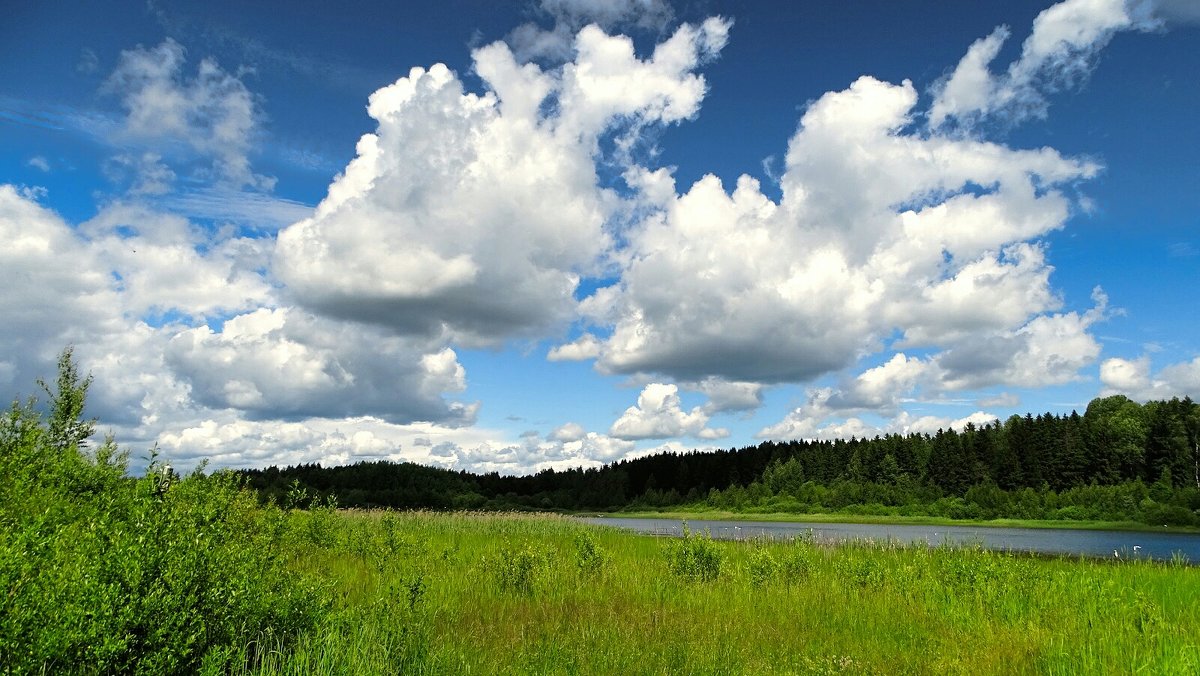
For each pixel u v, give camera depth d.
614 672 7.80
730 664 8.35
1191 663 7.64
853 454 116.75
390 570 13.45
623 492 143.38
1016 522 76.31
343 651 7.10
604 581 14.51
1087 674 7.64
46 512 6.81
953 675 8.09
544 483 155.88
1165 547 38.41
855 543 22.67
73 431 10.24
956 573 13.72
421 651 7.80
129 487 8.62
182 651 5.91
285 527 13.68
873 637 10.07
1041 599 11.85
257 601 7.25
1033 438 92.19
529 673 7.61
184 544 6.68
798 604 12.42
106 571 5.90
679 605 12.36
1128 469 89.75
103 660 5.46
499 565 14.33
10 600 5.24
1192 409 89.62
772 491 120.31
